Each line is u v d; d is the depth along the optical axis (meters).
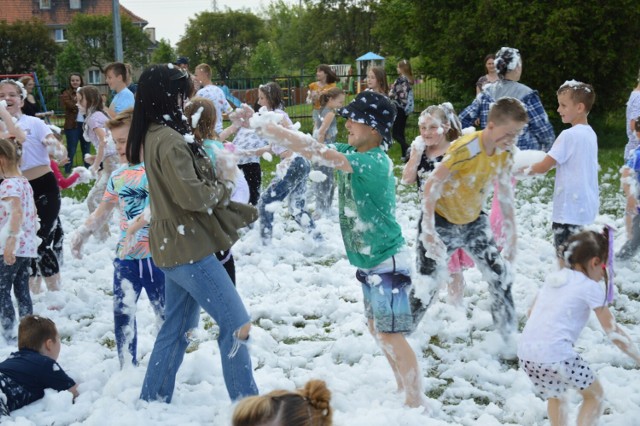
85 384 4.85
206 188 3.98
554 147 6.18
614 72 18.06
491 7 17.73
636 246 7.34
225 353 4.23
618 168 13.89
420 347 5.59
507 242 5.34
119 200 4.91
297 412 2.59
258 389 4.66
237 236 4.22
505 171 5.07
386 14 26.89
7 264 5.55
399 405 4.55
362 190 4.25
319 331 6.11
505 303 5.44
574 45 17.22
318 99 11.34
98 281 7.48
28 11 73.50
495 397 4.84
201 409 4.51
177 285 4.38
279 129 4.09
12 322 5.75
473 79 19.42
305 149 4.11
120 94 9.14
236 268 7.81
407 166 5.91
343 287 7.10
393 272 4.38
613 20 17.25
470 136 4.92
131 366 5.04
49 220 6.73
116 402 4.52
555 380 4.04
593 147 6.21
